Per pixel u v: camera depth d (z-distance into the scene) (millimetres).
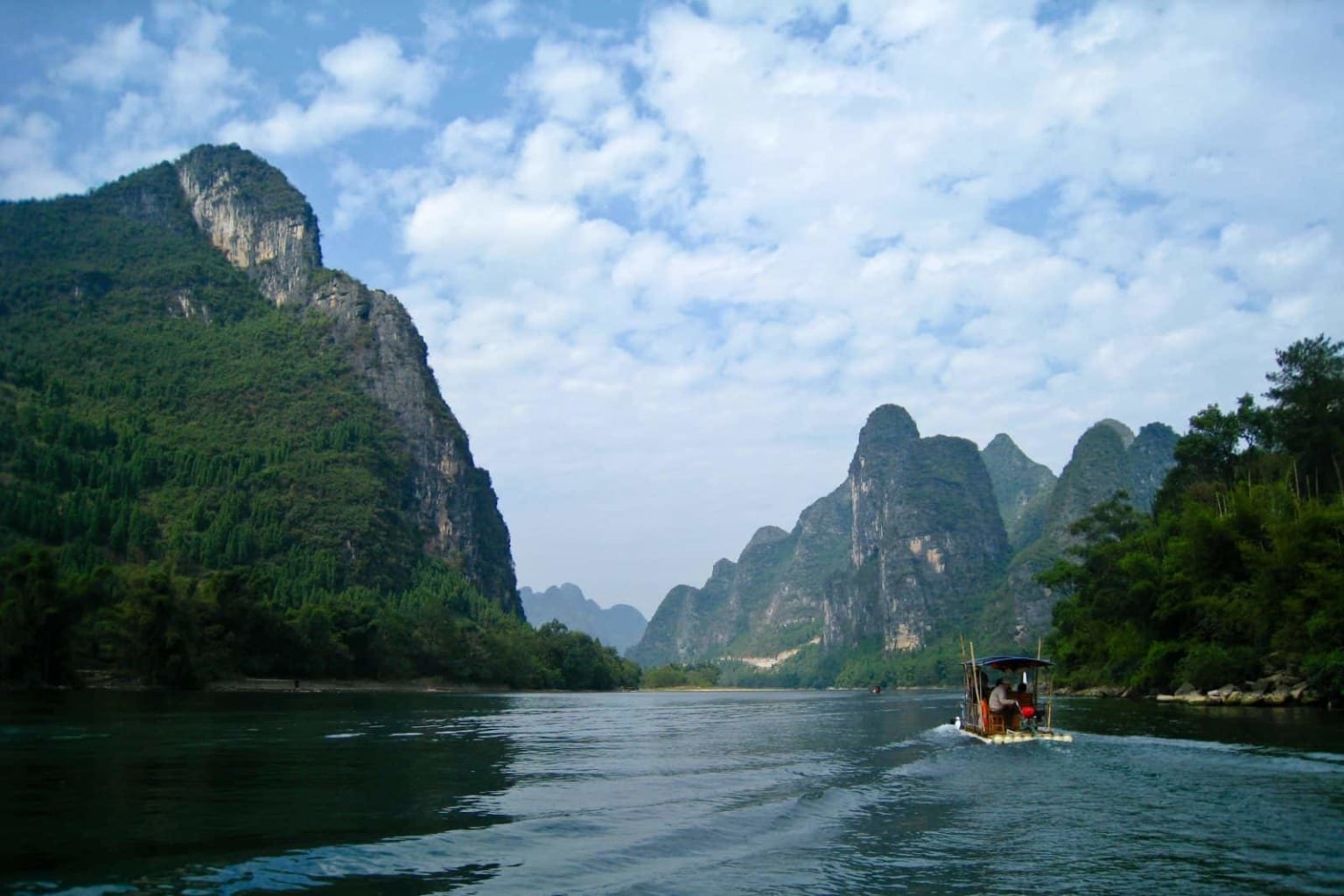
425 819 15555
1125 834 14648
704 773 23328
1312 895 11117
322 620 105000
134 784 19453
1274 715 38938
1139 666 64562
